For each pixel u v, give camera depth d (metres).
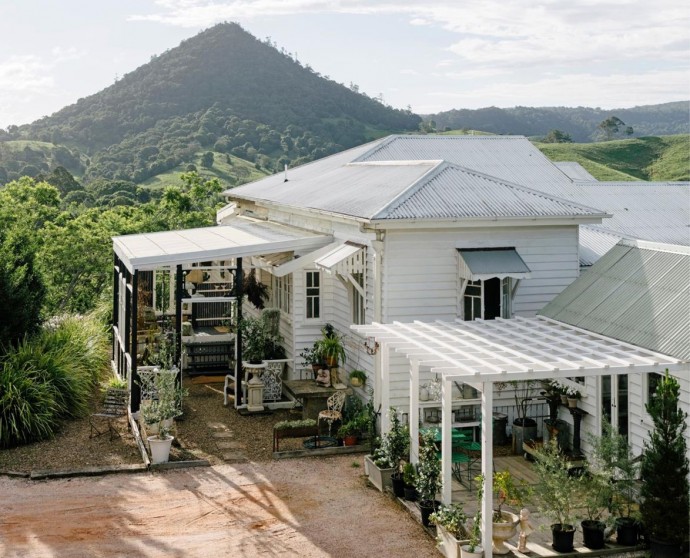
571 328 14.97
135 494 14.11
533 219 17.39
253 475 15.22
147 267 18.66
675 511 11.12
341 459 16.28
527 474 15.05
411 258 17.09
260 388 19.78
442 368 11.86
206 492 14.26
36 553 11.60
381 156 26.83
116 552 11.68
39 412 17.17
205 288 28.02
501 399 17.36
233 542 12.09
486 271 16.72
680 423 11.45
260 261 21.19
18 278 20.59
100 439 17.20
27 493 14.06
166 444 15.55
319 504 13.72
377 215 16.48
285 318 21.88
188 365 24.66
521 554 11.44
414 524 12.88
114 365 24.27
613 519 11.81
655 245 15.46
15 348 19.81
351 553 11.76
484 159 27.38
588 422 15.26
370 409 17.36
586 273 16.50
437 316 17.31
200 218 44.72
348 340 19.62
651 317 13.47
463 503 13.51
